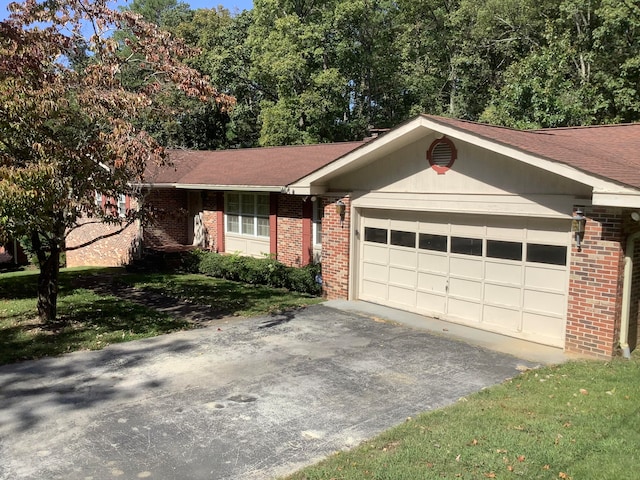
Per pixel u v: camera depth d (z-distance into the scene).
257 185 16.09
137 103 9.94
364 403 7.05
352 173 13.10
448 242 11.30
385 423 6.45
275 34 32.44
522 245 9.98
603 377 7.79
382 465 5.31
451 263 11.27
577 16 26.91
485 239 10.58
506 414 6.51
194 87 10.90
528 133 11.33
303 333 10.45
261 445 5.91
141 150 9.82
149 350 9.37
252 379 7.94
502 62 33.91
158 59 10.75
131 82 11.91
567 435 5.88
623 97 23.55
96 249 22.80
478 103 34.97
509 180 9.82
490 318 10.59
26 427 6.36
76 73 10.16
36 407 6.93
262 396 7.30
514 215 9.84
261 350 9.35
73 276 18.28
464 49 34.50
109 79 10.14
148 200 20.31
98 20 10.59
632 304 9.07
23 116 8.80
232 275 17.45
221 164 20.98
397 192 11.99
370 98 37.00
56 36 10.20
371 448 5.73
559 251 9.43
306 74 33.09
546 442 5.71
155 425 6.41
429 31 37.12
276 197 17.12
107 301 13.84
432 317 11.69
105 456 5.67
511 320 10.23
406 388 7.58
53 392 7.45
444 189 10.98
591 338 8.87
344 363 8.66
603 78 24.59
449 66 36.50
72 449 5.82
